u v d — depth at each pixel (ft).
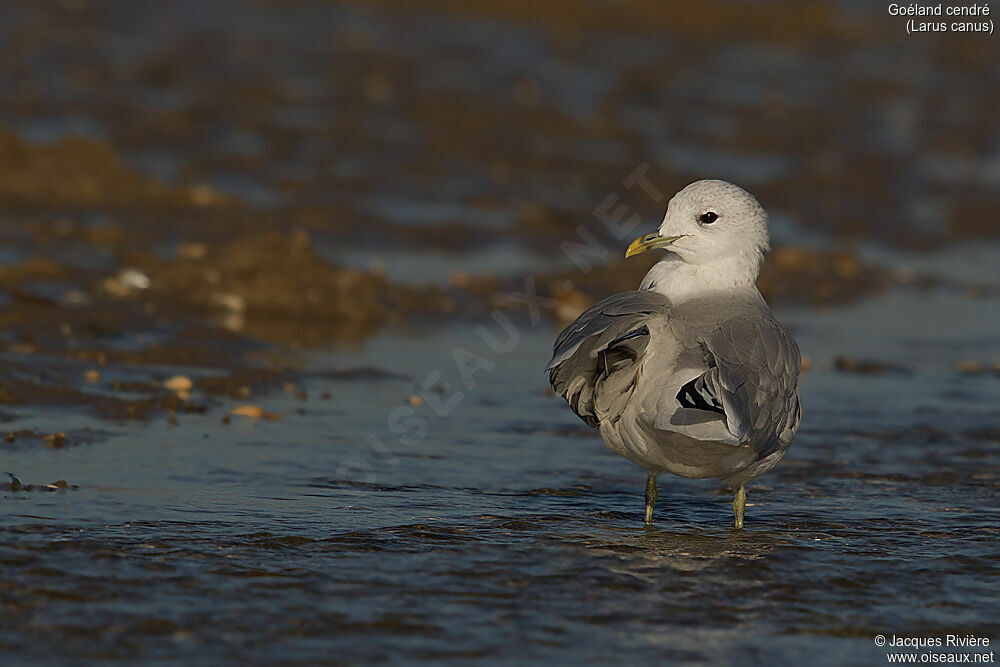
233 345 49.29
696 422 28.40
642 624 25.76
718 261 33.24
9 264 57.00
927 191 92.48
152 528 30.27
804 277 69.21
